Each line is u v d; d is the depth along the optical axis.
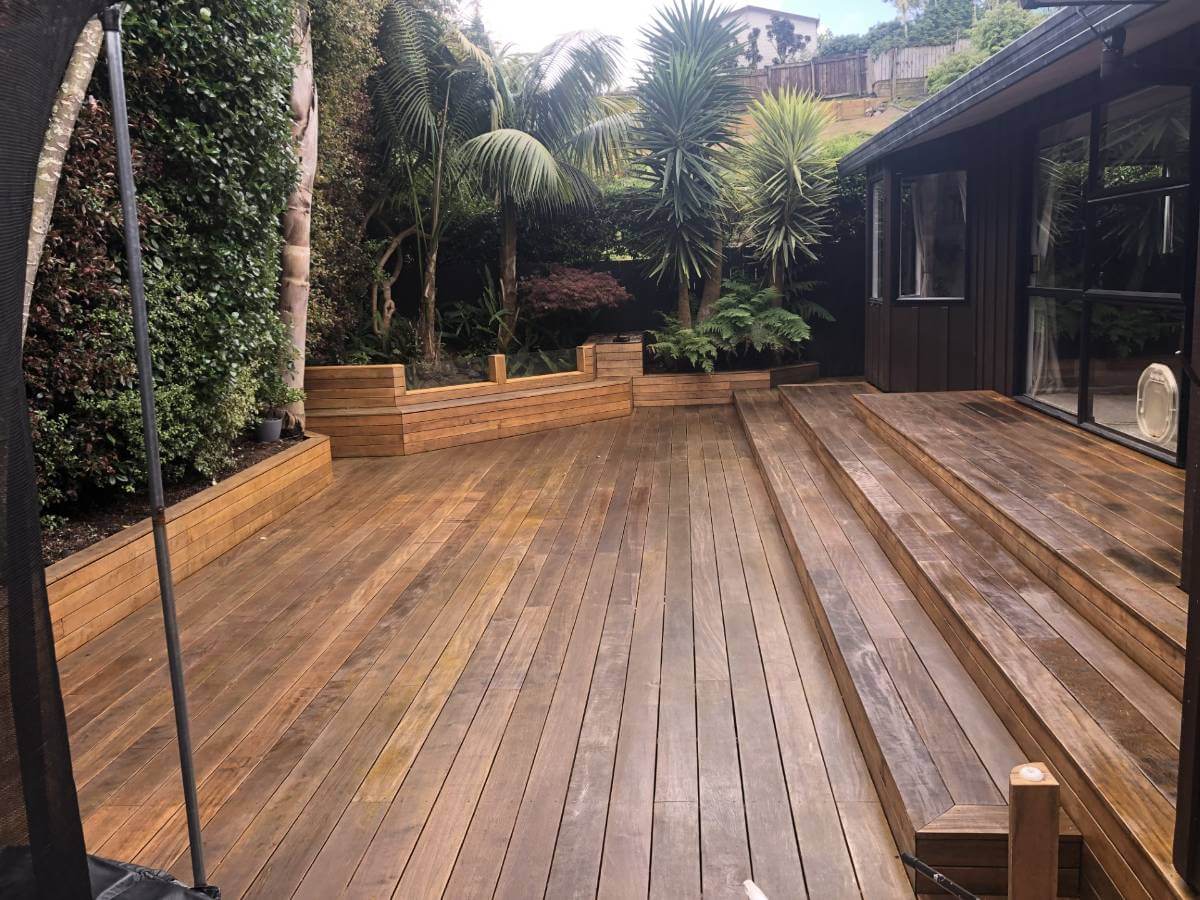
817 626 4.04
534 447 8.49
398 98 9.27
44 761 1.41
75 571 4.07
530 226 11.13
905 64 21.19
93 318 4.61
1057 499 4.11
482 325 10.73
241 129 5.72
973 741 2.71
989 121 7.21
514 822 2.69
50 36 1.45
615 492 6.69
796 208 10.12
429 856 2.54
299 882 2.45
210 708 3.50
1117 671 2.76
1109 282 5.30
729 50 10.20
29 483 1.41
